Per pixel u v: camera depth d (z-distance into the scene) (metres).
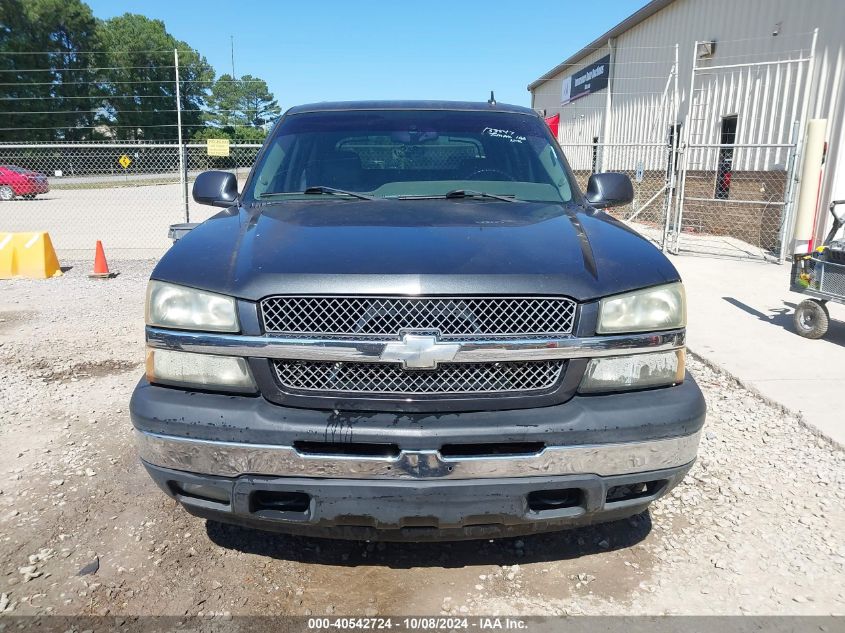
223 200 3.56
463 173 3.52
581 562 2.84
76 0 62.50
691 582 2.71
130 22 73.31
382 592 2.64
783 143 11.33
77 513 3.18
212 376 2.35
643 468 2.33
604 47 20.12
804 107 10.86
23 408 4.50
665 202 13.09
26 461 3.71
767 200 11.91
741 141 12.66
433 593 2.63
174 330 2.39
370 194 3.34
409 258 2.36
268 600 2.59
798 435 4.12
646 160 17.20
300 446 2.27
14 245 9.74
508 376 2.30
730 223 13.09
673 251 11.59
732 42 13.01
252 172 3.58
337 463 2.23
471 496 2.24
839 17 10.04
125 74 67.56
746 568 2.81
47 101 59.34
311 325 2.28
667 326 2.43
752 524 3.14
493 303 2.29
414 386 2.27
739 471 3.66
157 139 71.56
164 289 2.43
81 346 6.03
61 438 4.02
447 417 2.25
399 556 2.87
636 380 2.39
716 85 13.58
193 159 40.41
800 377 5.11
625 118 18.64
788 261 10.59
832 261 5.96
